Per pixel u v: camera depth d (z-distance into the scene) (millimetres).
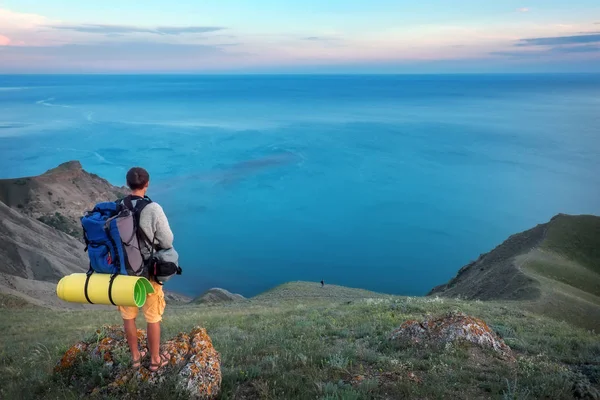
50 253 97875
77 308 60000
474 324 8461
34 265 89625
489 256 74375
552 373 6727
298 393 5590
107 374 5777
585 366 7359
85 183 157500
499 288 50625
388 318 13156
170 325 15859
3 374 7852
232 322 16016
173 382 5398
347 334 9898
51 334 18438
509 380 6355
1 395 6102
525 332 12602
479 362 7363
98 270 4754
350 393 5367
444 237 182500
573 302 42250
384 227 196750
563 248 67438
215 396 5578
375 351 7844
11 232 97375
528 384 6219
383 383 6039
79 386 5750
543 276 53469
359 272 149125
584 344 10133
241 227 196750
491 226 195625
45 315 31625
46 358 8961
